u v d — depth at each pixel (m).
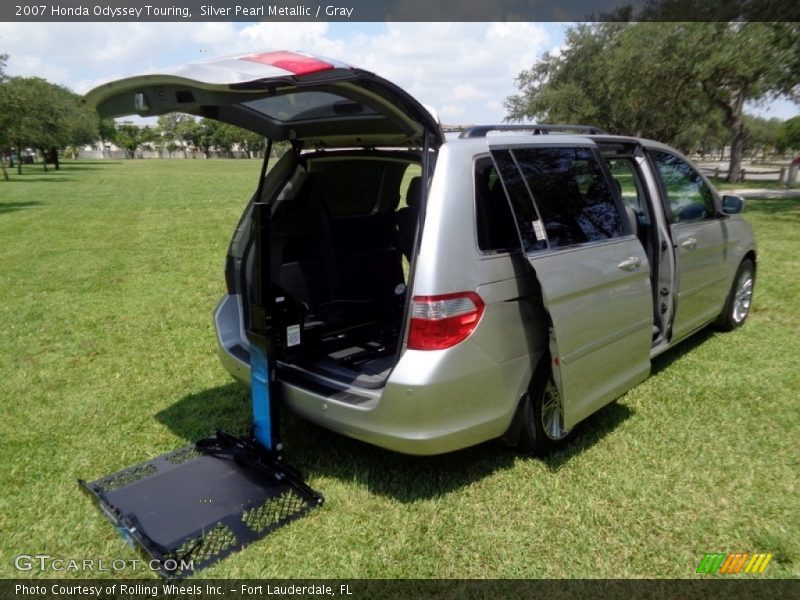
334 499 3.06
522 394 3.14
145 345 5.51
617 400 4.12
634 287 3.51
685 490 3.11
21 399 4.35
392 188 4.29
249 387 3.57
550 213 3.13
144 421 4.02
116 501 3.02
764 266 8.23
